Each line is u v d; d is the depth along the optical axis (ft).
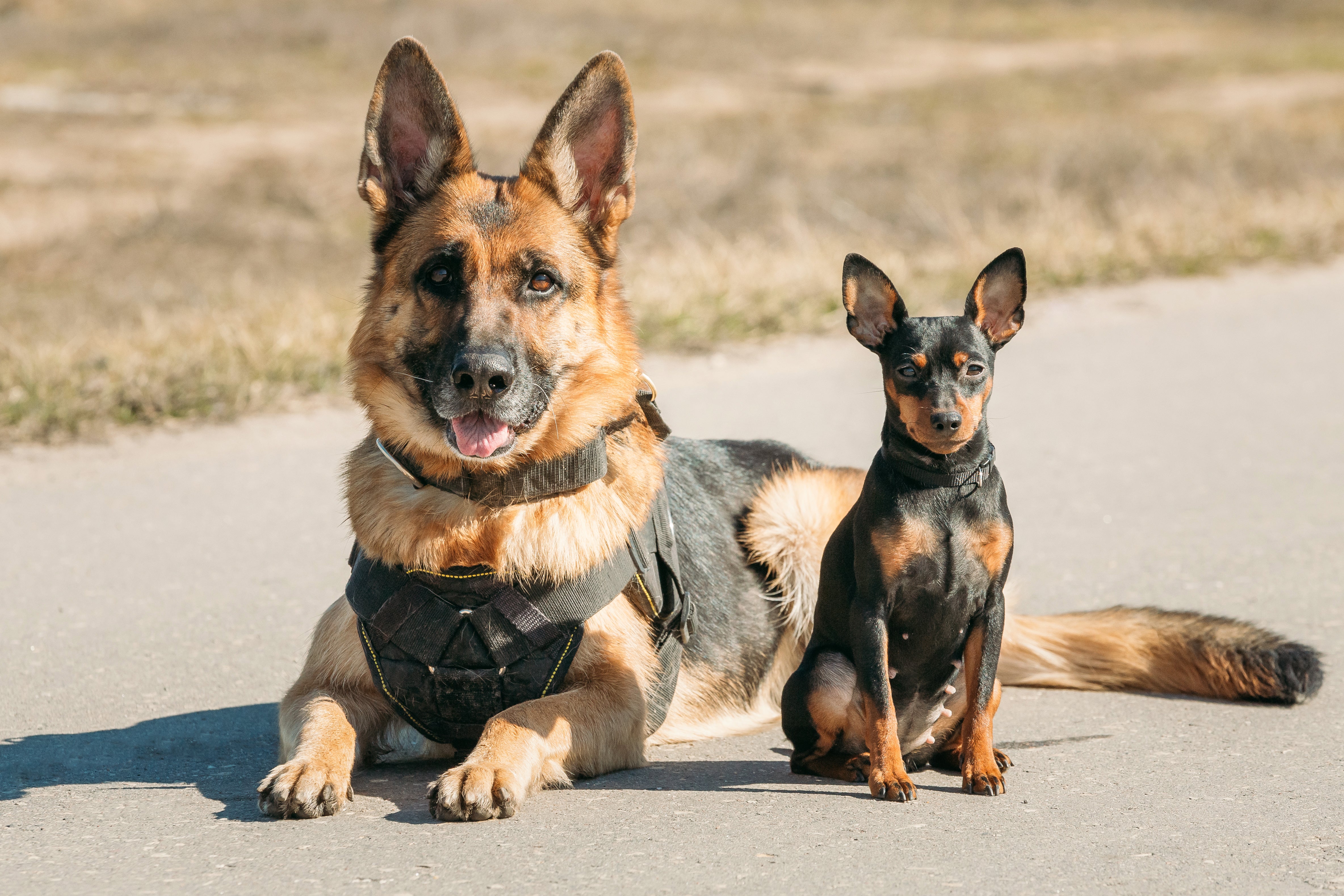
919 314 35.68
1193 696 15.81
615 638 13.23
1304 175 57.26
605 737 12.88
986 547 12.05
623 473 13.57
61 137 70.23
